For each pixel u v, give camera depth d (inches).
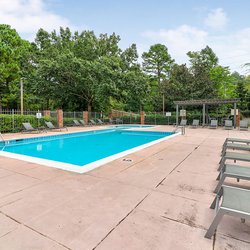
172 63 1409.9
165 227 89.5
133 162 203.9
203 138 401.7
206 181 149.5
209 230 82.2
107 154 297.4
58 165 188.7
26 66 899.4
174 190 131.7
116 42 1098.1
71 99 924.6
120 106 1161.4
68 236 82.6
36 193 124.8
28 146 362.6
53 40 996.6
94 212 101.8
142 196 121.8
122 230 87.0
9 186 136.2
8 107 1047.6
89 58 932.0
